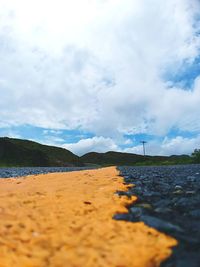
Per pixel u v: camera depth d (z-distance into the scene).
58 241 3.72
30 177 11.40
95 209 5.00
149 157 156.75
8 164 82.12
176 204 5.17
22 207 5.02
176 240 3.63
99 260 3.30
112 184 7.47
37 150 93.06
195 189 6.68
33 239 3.74
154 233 3.85
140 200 5.71
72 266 3.21
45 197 5.81
